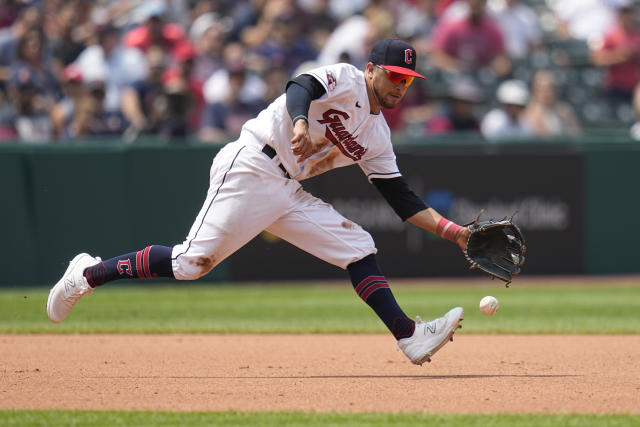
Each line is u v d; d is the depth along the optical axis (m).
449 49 50.19
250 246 38.75
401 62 15.59
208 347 21.92
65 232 36.81
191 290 37.06
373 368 18.36
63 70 47.59
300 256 39.00
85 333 24.72
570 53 55.47
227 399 14.80
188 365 18.84
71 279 16.56
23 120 41.56
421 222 17.03
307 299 33.34
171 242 37.31
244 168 15.70
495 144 39.41
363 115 15.94
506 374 17.44
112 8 53.22
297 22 52.84
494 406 14.16
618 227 40.03
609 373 17.56
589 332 24.64
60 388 15.86
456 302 31.73
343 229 16.33
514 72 52.09
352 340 23.34
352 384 16.27
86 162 36.88
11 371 17.92
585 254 39.94
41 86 43.06
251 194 15.73
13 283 36.50
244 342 22.92
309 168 16.27
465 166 39.22
